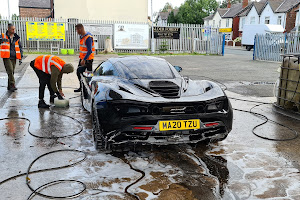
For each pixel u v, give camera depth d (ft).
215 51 72.49
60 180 9.28
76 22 63.57
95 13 79.41
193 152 11.94
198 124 11.10
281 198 8.58
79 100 20.97
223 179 9.68
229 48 119.14
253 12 134.31
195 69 42.29
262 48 57.62
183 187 9.08
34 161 10.55
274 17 123.65
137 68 13.28
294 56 18.21
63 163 10.50
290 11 116.88
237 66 46.83
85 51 23.02
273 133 14.57
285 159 11.42
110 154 11.47
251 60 58.18
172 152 11.89
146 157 11.30
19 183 9.02
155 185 9.16
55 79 17.90
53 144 12.32
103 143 11.73
